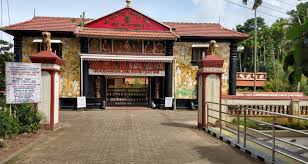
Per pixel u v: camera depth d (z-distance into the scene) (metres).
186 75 25.28
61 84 24.09
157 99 25.38
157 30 24.75
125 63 24.53
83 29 23.73
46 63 13.23
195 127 14.48
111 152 9.00
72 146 9.83
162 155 8.71
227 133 12.27
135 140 10.89
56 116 13.76
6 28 23.02
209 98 13.82
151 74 24.78
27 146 9.74
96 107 24.31
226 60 25.44
